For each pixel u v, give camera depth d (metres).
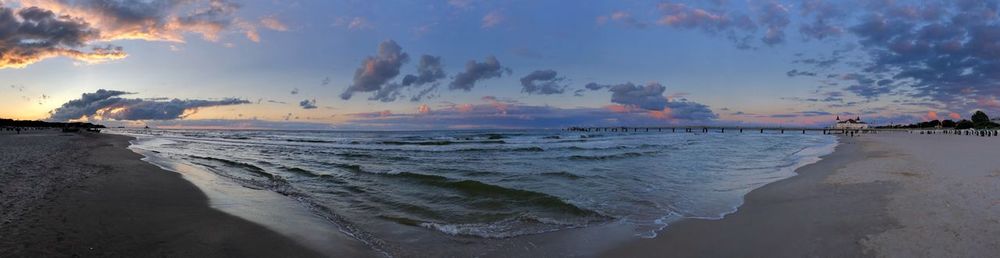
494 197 10.13
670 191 11.06
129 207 8.00
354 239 6.62
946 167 13.26
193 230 6.57
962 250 5.22
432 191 11.03
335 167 16.81
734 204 9.17
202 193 10.15
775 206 8.63
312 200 9.95
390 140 49.72
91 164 16.08
